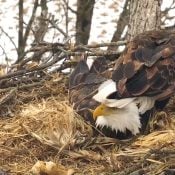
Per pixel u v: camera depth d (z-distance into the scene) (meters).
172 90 10.78
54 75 13.48
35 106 12.33
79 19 23.53
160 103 11.34
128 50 11.34
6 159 10.60
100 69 12.62
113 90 10.45
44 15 20.20
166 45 11.32
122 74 10.79
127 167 9.95
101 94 10.43
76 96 11.91
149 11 14.26
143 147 10.70
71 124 11.33
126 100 10.49
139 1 14.31
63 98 12.66
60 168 9.99
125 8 22.91
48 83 13.20
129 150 10.59
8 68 14.03
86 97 11.70
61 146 10.80
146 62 10.96
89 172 10.09
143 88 10.64
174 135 10.89
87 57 13.52
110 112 10.55
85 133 11.27
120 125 10.74
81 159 10.52
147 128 11.11
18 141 11.12
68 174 9.89
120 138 10.92
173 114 11.98
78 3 23.55
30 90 13.12
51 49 14.00
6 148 10.86
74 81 12.38
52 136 10.93
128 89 10.57
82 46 13.91
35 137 11.02
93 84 12.06
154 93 10.71
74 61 13.73
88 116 11.36
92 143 10.85
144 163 9.77
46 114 11.68
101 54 13.74
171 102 12.27
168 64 10.95
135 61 11.01
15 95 12.77
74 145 10.78
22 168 10.30
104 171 10.05
